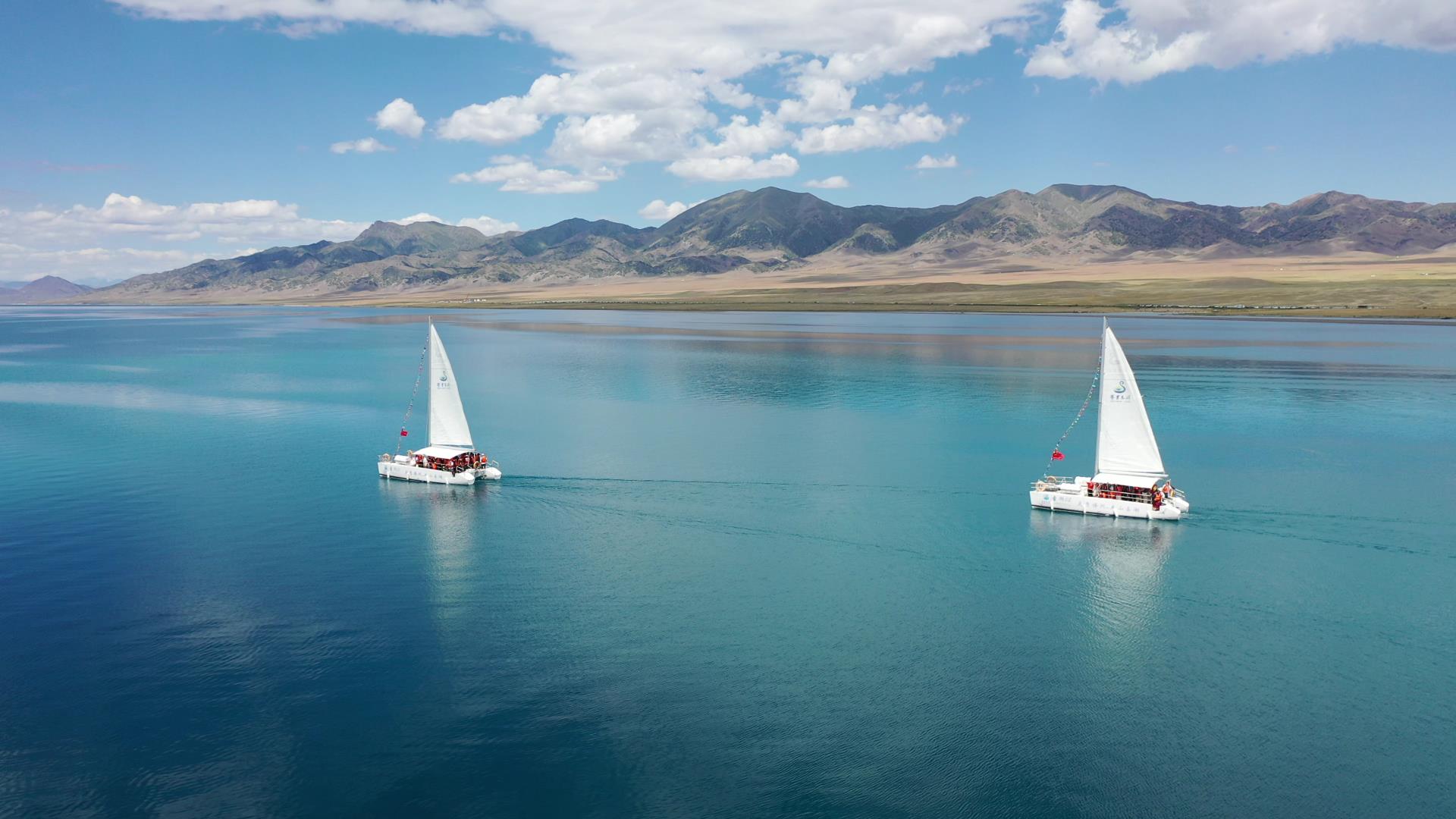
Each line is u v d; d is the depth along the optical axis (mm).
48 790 37875
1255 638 52312
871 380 157500
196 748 40781
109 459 95750
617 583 59938
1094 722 43188
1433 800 37688
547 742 41281
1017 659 49469
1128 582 60312
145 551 66000
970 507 77438
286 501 79250
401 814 36469
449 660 48781
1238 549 66688
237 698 44906
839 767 39406
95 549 66250
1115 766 39781
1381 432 107750
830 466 90938
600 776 38781
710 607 55938
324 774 38938
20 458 96312
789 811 36531
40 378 168875
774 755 40312
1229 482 84188
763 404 130750
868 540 68938
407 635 51812
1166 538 68875
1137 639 52031
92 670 47500
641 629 52781
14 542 67812
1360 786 38594
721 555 65500
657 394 141500
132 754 40312
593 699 44875
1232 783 38719
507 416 120625
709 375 165750
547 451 98125
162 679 46531
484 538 69125
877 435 106875
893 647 50688
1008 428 111000
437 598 57281
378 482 86125
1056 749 40938
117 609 55281
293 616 54375
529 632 52219
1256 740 41906
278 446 102875
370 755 40188
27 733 41812
